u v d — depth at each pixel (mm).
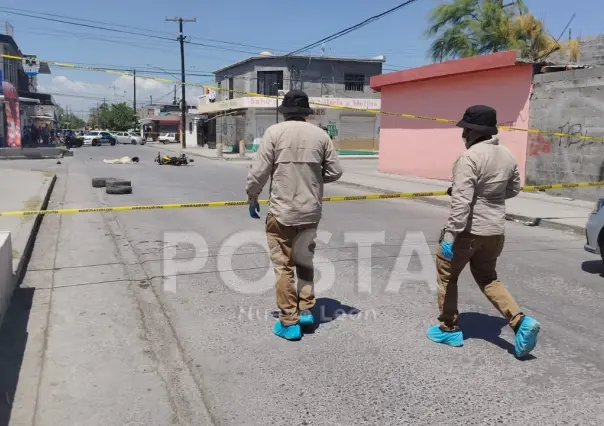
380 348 4152
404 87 20016
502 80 15391
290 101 4215
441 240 4098
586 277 6379
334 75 41062
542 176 14258
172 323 4633
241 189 15539
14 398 3324
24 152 29531
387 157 21469
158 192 14523
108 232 8578
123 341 4223
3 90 30156
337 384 3580
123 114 89875
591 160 12820
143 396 3398
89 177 18688
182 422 3121
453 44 30281
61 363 3812
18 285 5625
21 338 4238
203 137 53469
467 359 3977
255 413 3223
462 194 3693
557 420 3168
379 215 10906
